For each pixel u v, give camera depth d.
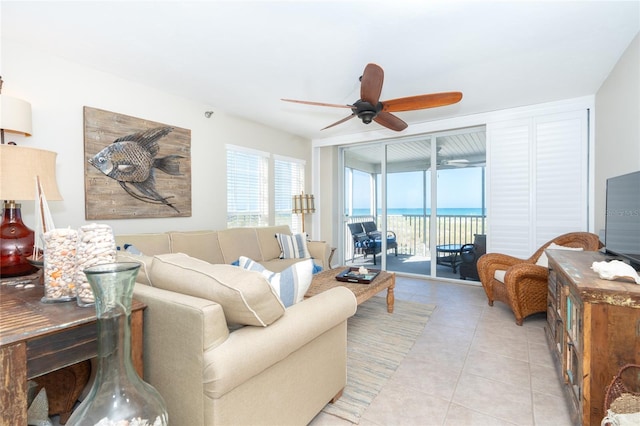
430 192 4.87
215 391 1.05
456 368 2.11
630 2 1.87
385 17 2.00
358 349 2.40
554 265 2.07
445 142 4.73
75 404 1.58
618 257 1.98
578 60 2.65
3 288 1.49
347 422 1.58
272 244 4.10
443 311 3.28
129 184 2.99
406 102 2.55
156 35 2.22
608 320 1.37
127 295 1.05
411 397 1.79
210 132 3.80
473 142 4.50
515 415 1.63
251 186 4.43
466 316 3.12
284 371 1.35
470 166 4.53
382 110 2.70
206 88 3.22
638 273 1.57
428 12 1.95
